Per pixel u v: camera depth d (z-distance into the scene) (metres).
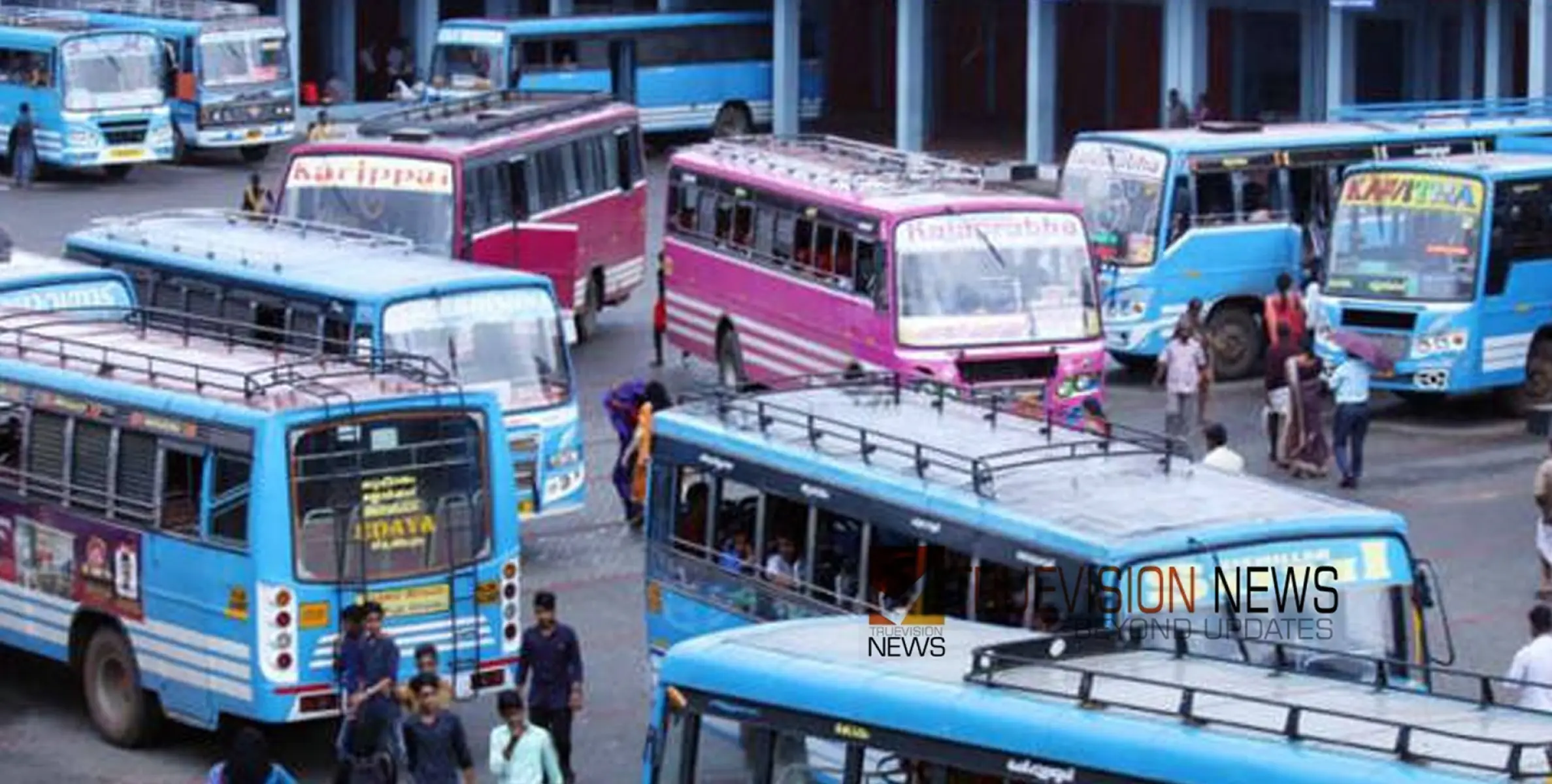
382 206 62.53
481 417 37.84
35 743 39.22
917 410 37.53
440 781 32.44
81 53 98.00
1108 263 64.69
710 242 62.97
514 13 123.12
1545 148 64.50
